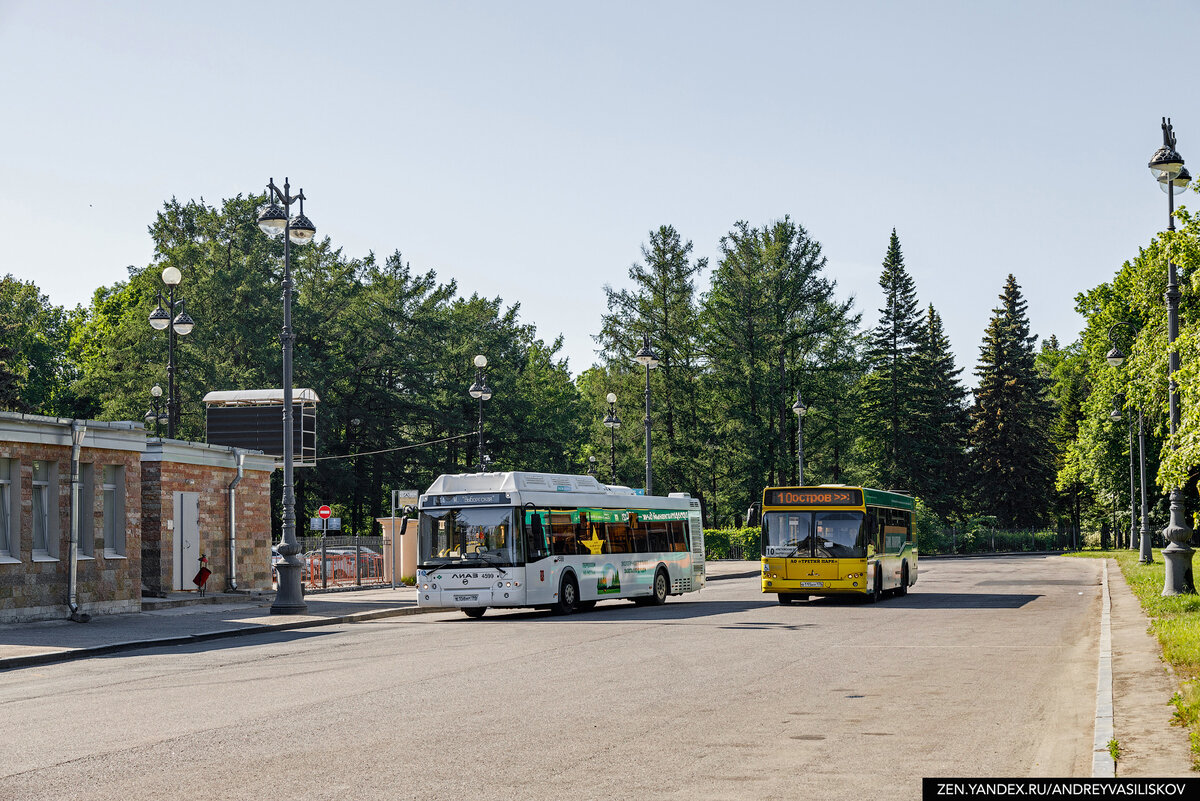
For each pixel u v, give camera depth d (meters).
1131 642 17.61
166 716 11.42
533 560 27.09
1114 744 8.96
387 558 40.91
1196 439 19.31
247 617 25.64
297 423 39.91
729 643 18.48
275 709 11.74
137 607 27.25
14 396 70.25
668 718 10.85
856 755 9.02
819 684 13.28
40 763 9.02
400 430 78.62
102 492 26.55
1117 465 72.25
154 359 64.75
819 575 29.55
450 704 11.90
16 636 21.09
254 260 69.38
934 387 96.62
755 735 9.94
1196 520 24.94
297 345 69.56
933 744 9.48
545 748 9.36
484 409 80.81
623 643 18.72
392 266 82.19
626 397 79.44
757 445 75.06
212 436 40.00
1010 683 13.31
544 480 28.22
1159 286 35.28
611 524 30.48
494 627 23.25
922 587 38.50
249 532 33.91
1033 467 103.31
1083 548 106.56
